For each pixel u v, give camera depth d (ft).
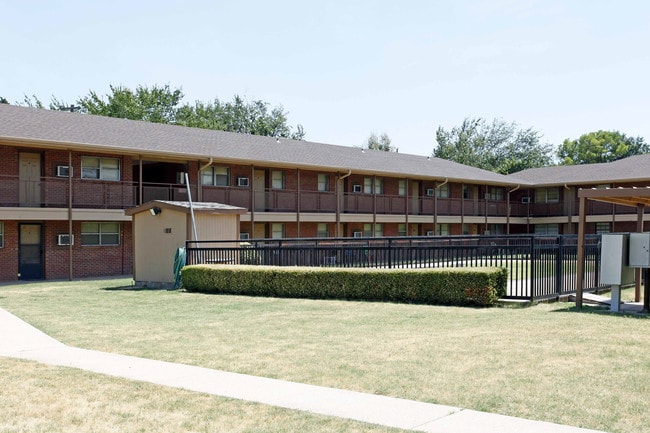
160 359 29.84
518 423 19.69
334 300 51.98
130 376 26.40
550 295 48.44
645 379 24.31
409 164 133.90
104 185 87.45
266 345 32.78
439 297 47.75
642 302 47.85
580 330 34.60
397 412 20.99
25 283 77.56
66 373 26.94
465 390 23.45
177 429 19.61
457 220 133.80
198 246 68.33
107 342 34.42
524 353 29.19
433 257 52.39
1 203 80.89
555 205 143.13
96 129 91.86
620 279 42.27
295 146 120.16
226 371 27.20
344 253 57.41
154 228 70.23
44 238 84.94
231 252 65.26
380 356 29.43
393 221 122.52
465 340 32.71
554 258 49.55
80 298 58.23
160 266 69.56
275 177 112.27
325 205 115.65
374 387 24.16
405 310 44.68
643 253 42.22
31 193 84.07
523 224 150.82
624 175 130.62
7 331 38.40
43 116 90.53
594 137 270.26
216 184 104.58
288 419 20.36
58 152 85.71
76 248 87.71
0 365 28.60
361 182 125.39
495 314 41.68
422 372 26.20
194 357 30.12
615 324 36.63
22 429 19.70
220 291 60.44
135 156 92.48
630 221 131.44
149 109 198.90
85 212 83.30
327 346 32.12
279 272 56.03
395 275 49.90
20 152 83.25
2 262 81.56
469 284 46.34
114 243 91.40
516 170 245.65
